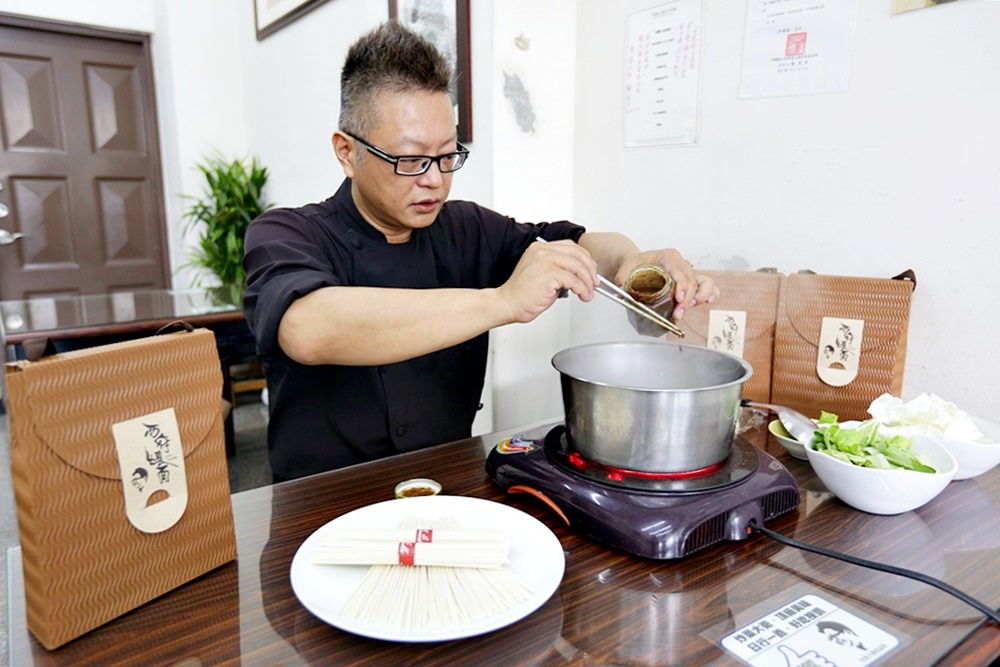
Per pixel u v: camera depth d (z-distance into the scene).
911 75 0.99
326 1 2.32
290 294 0.78
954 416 0.84
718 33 1.24
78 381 0.52
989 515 0.75
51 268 3.16
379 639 0.50
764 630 0.54
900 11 0.98
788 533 0.71
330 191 2.58
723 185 1.28
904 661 0.50
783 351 1.04
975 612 0.56
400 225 1.08
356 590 0.56
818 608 0.57
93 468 0.53
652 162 1.41
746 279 1.06
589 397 0.72
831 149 1.10
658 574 0.63
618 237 1.22
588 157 1.57
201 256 3.29
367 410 1.13
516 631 0.55
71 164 3.15
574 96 1.59
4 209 2.96
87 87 3.13
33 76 2.99
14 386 0.49
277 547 0.69
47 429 0.50
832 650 0.51
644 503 0.67
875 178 1.05
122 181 3.30
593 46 1.52
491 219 1.32
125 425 0.55
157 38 3.20
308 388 1.10
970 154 0.94
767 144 1.19
